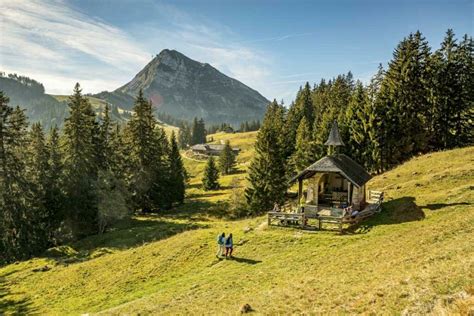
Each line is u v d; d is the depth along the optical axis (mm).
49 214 53562
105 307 25172
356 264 19359
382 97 63406
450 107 60344
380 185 44219
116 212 54469
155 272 29969
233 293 19453
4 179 48594
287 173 76750
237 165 152375
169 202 73125
